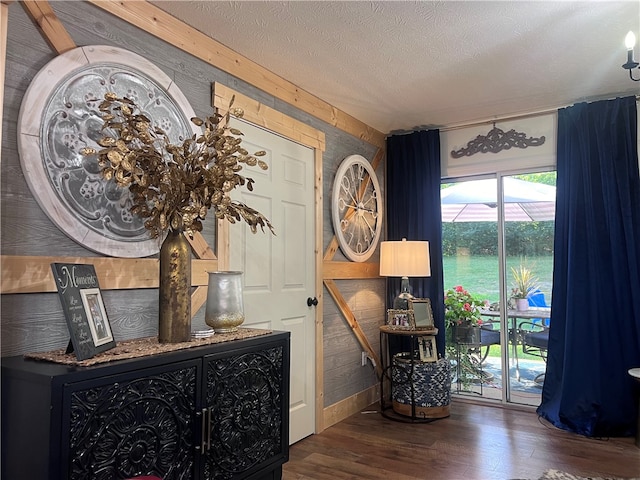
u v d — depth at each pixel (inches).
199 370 72.5
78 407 55.8
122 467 60.3
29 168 67.4
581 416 130.4
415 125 169.5
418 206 170.4
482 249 165.8
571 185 140.6
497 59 113.9
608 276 134.2
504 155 159.8
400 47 107.7
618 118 136.4
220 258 102.3
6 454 57.6
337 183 147.5
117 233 80.0
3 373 58.8
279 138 124.8
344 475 102.9
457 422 140.0
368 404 160.7
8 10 66.7
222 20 95.4
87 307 66.6
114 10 81.7
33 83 68.6
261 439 85.3
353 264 155.6
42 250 69.6
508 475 102.3
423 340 149.8
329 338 142.2
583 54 111.2
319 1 88.5
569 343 135.3
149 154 75.1
